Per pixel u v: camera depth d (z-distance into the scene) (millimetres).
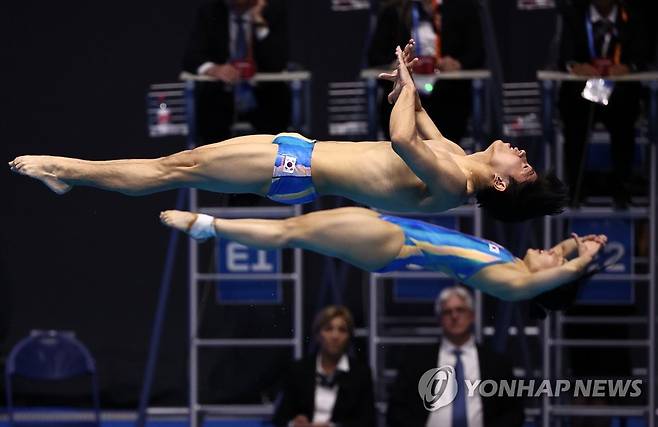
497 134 33594
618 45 31578
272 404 37844
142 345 38344
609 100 31359
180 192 33062
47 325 38531
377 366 34469
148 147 38062
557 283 25281
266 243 24141
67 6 38031
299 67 33688
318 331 30609
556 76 30828
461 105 31734
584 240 26109
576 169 31953
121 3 37906
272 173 21938
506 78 36656
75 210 38500
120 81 37969
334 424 30422
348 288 37281
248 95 32156
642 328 35812
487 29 33188
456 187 21609
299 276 33094
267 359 38000
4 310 38531
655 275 31828
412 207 22219
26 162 21672
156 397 38281
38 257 38562
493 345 32875
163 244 38375
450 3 31469
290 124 32688
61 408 38469
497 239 36406
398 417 29922
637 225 33312
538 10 36500
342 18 37250
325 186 22141
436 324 37281
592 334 33750
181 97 37625
